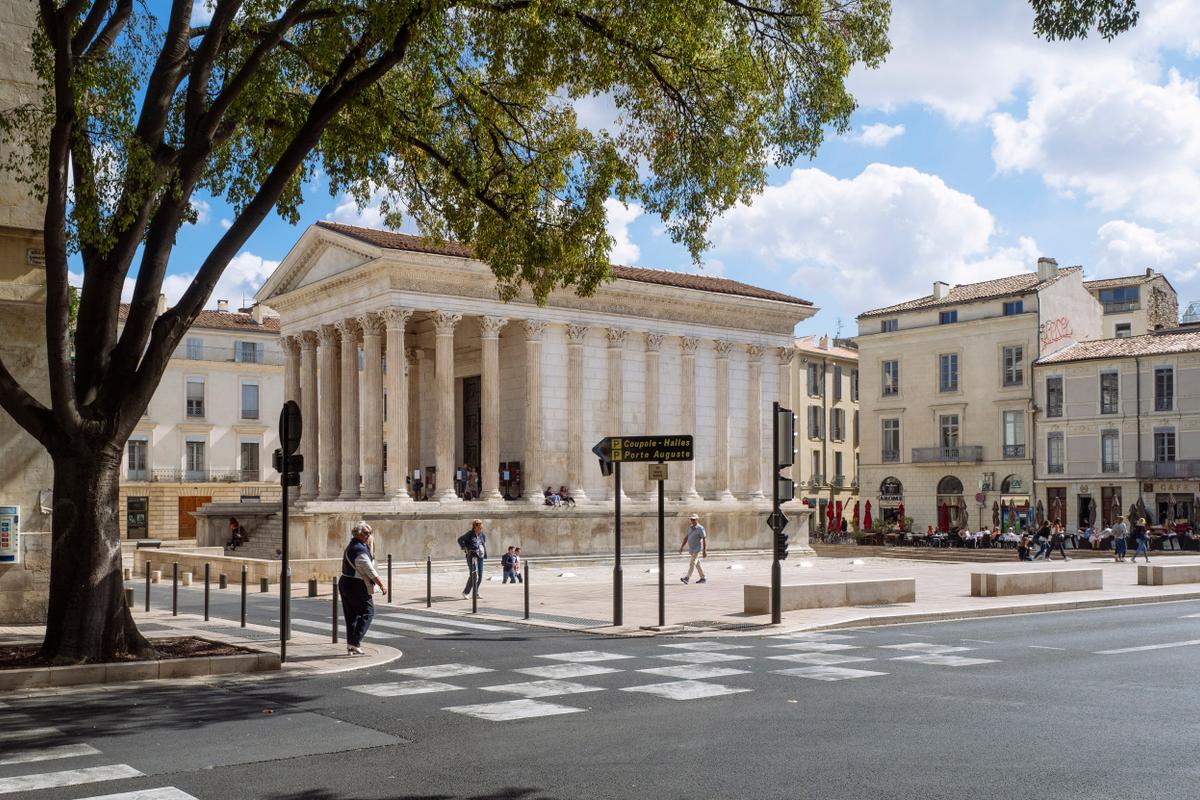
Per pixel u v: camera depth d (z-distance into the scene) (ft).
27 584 63.87
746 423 161.17
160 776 28.43
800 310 165.37
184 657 47.01
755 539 155.94
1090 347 201.36
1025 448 203.82
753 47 63.57
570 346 142.82
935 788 26.86
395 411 130.11
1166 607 81.46
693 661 49.93
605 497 145.59
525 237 66.13
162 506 220.23
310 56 59.16
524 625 67.21
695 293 152.05
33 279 64.64
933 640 58.54
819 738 32.81
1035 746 31.63
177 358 223.51
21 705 39.17
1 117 48.85
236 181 62.08
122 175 45.78
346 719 36.19
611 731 33.96
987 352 210.18
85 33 47.47
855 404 270.87
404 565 121.29
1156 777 27.91
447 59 56.75
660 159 67.36
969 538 182.09
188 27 50.16
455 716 36.63
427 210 73.51
